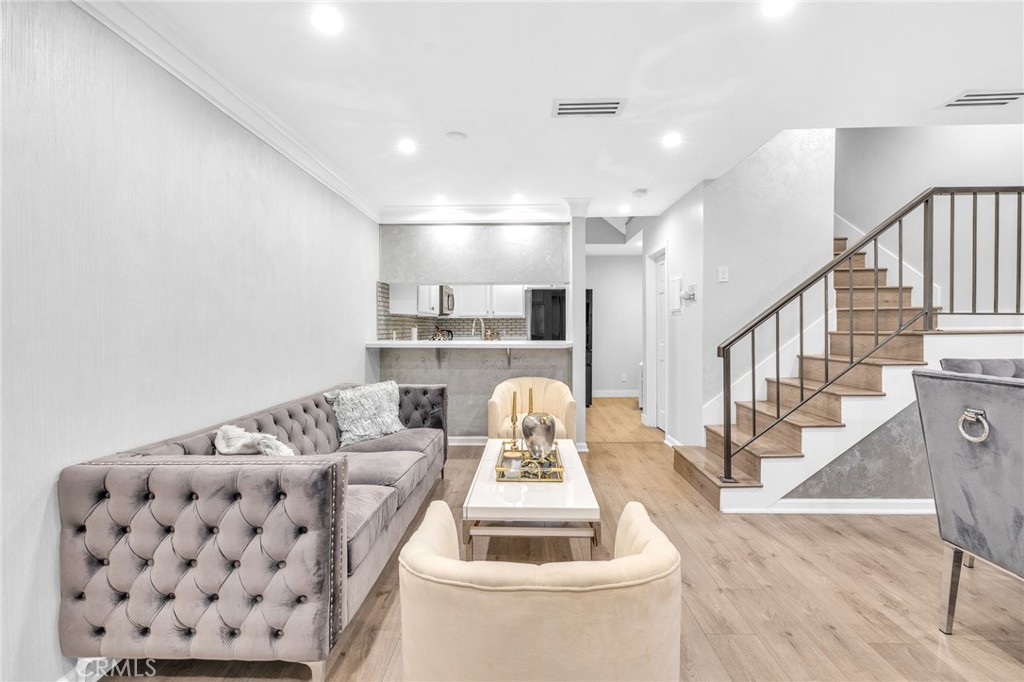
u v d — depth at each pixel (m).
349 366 4.17
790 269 4.07
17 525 1.40
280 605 1.52
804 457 3.06
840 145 4.78
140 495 1.54
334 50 2.07
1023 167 3.89
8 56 1.38
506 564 0.86
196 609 1.53
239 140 2.53
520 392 4.36
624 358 8.23
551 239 5.07
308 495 1.53
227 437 2.00
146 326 1.89
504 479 2.37
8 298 1.38
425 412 3.83
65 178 1.55
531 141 3.10
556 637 0.80
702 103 2.58
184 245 2.11
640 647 0.83
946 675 1.61
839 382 3.56
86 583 1.53
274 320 2.88
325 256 3.65
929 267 2.97
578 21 1.88
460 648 0.83
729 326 4.08
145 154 1.89
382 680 1.62
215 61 2.14
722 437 3.62
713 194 4.04
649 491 3.50
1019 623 1.89
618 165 3.58
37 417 1.46
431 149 3.24
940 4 1.78
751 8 1.81
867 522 2.91
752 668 1.65
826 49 2.08
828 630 1.86
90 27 1.64
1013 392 1.48
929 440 1.83
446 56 2.12
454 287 5.64
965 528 1.71
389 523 2.27
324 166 3.44
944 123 2.86
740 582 2.22
